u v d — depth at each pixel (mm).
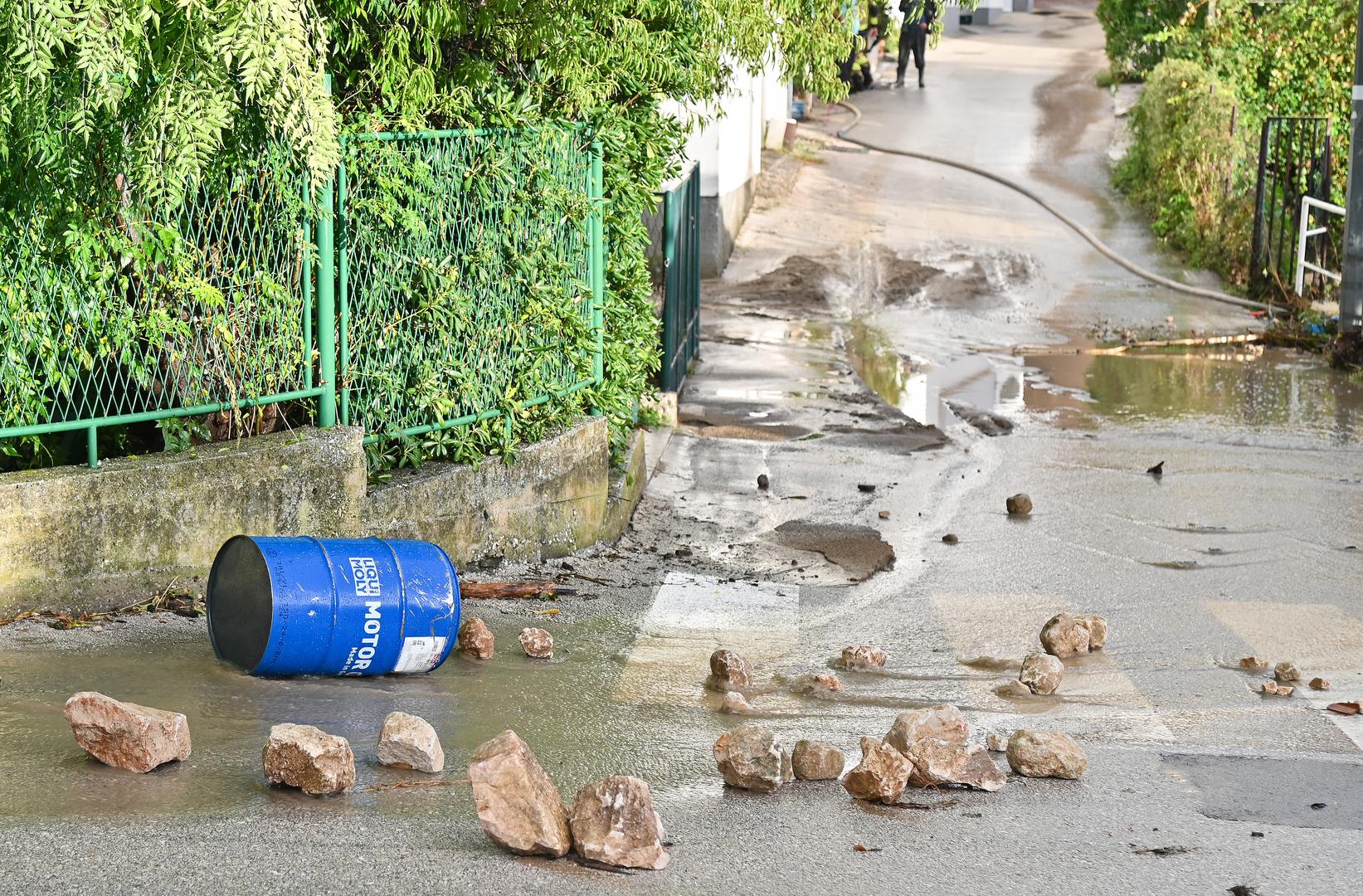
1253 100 25344
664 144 11000
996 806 5410
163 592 7281
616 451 10562
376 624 6449
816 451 12812
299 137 6844
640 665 7211
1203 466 12695
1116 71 34844
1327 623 8531
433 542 8461
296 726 5176
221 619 6461
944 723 5656
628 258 10586
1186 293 21422
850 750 6094
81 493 6977
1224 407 15156
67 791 4949
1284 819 5352
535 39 8648
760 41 11117
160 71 6566
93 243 6891
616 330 10312
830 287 21359
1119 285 21953
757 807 5281
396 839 4703
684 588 8812
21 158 6625
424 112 8469
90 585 7059
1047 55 42062
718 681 6973
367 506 8039
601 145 9836
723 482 11703
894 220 25281
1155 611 8734
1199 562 9828
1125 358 17828
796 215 25188
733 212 22875
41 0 5887
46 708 5785
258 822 4758
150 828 4648
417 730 5410
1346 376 16797
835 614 8469
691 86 10906
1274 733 6551
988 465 12688
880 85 37531
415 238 8422
